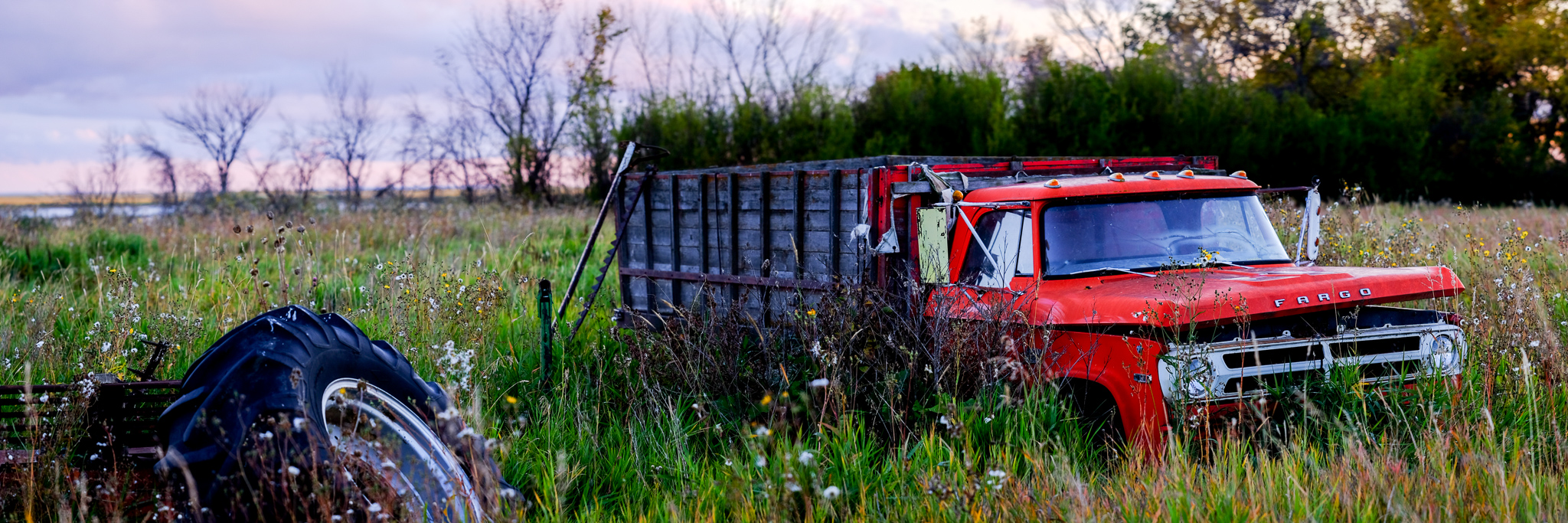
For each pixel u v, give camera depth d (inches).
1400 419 183.0
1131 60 1080.2
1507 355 215.0
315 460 137.1
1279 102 1318.9
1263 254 231.0
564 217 722.8
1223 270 214.4
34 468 157.8
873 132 1078.4
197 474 140.3
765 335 238.1
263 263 435.5
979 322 208.1
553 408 228.5
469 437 168.7
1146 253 220.1
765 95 1141.1
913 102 1066.7
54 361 253.3
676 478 185.0
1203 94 1063.6
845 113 1045.2
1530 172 1165.1
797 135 1039.6
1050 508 151.3
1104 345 193.6
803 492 155.7
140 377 194.4
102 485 161.5
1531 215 576.1
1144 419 184.7
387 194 1167.0
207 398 144.6
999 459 171.6
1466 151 1179.9
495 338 284.2
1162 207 227.0
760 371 221.6
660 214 302.5
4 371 242.7
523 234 589.9
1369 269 206.2
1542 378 205.5
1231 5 1397.6
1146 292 192.2
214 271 376.5
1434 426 176.1
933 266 222.8
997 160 274.7
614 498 181.9
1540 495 151.9
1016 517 150.8
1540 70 1355.8
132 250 521.3
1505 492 145.0
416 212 800.9
